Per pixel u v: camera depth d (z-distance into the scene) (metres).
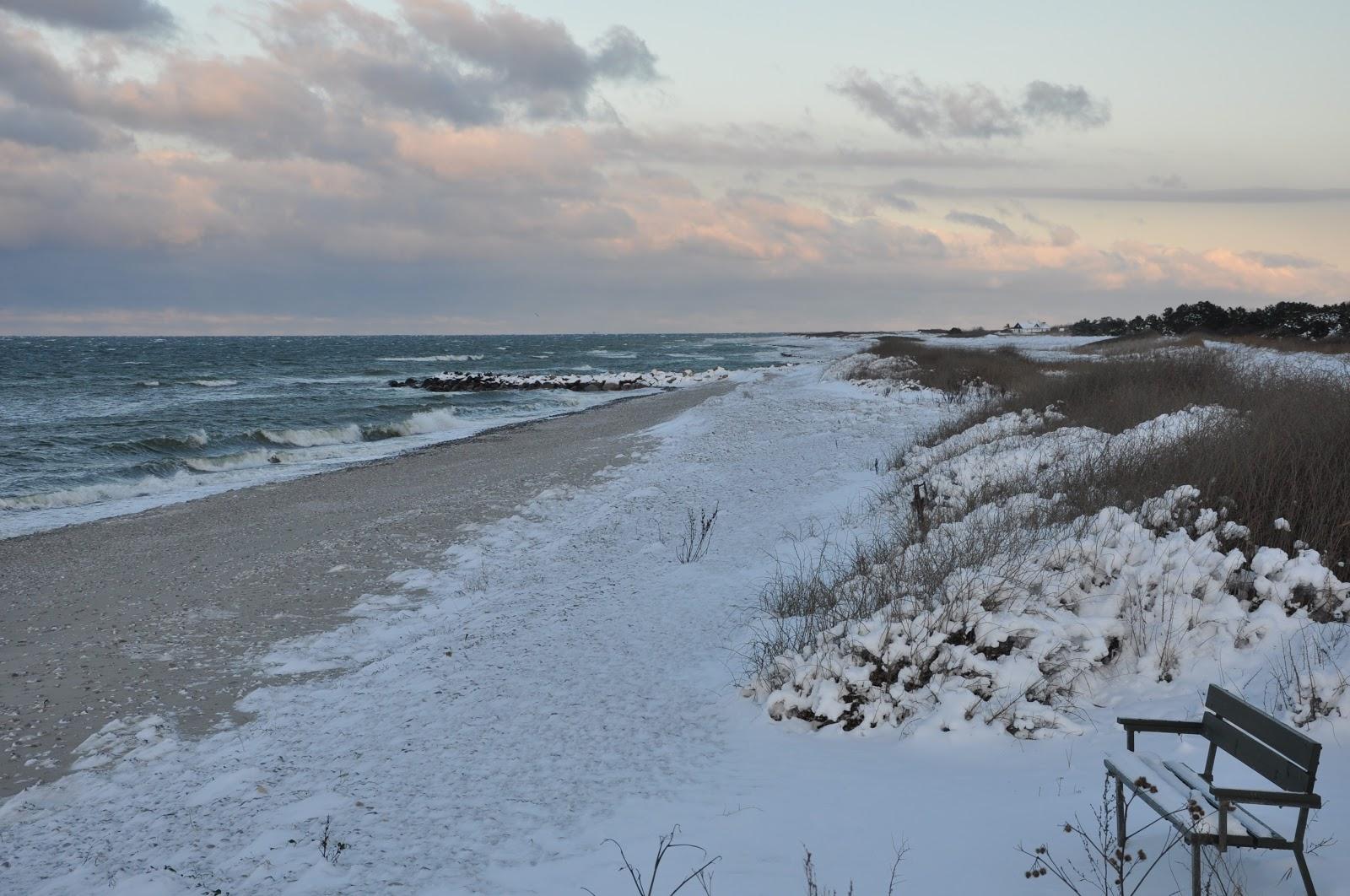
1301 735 3.54
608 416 36.06
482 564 13.14
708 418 30.00
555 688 8.09
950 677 6.50
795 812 5.18
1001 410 20.72
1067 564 7.71
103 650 9.98
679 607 10.30
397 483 20.62
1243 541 7.98
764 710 7.04
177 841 5.75
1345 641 6.19
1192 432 11.51
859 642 6.86
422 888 4.75
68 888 5.27
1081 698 6.27
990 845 4.41
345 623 10.77
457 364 95.25
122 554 14.41
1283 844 3.45
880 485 15.62
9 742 7.74
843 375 42.94
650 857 4.79
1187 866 3.95
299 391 54.88
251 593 12.05
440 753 6.86
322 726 7.70
